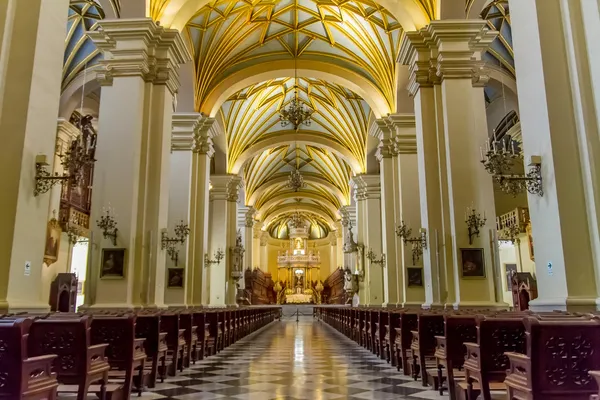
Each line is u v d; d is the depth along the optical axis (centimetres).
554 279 491
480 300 893
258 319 1927
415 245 1362
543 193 515
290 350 1039
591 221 477
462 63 989
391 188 1542
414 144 1447
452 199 934
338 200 3416
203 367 754
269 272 4484
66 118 1548
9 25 504
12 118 490
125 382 450
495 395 408
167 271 1310
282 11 1580
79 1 1314
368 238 2069
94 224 927
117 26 993
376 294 1986
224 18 1484
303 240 4503
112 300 895
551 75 514
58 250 1576
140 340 511
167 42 1039
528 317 281
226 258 2095
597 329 271
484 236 917
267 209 3691
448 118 966
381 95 1678
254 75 1733
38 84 512
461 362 469
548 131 505
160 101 1024
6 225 470
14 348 254
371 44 1580
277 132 2431
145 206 973
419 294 1324
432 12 1100
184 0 1128
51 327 350
